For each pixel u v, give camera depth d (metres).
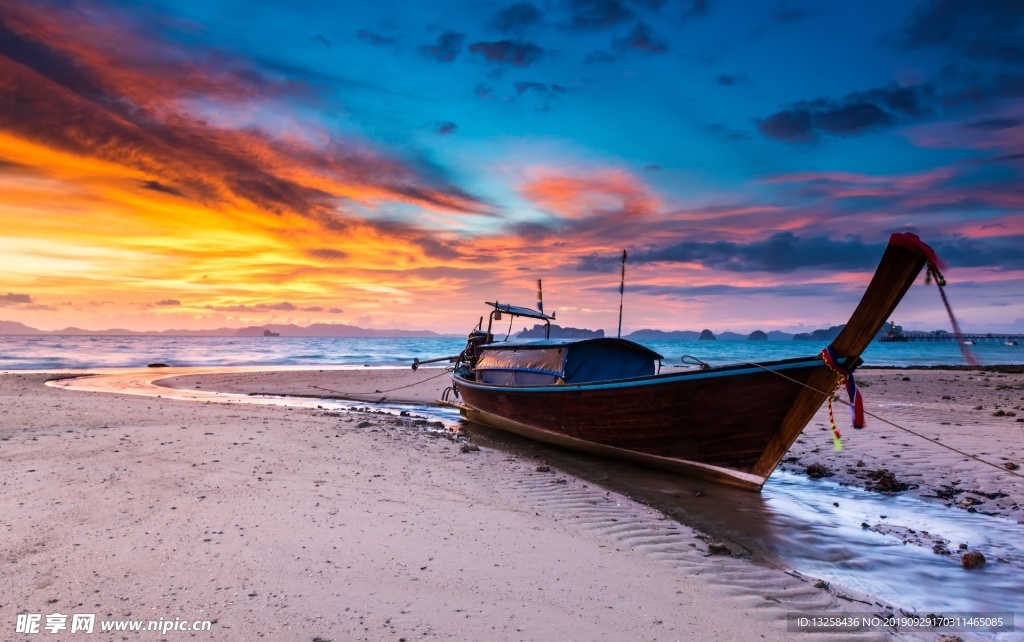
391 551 5.26
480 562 5.16
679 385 9.74
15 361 45.16
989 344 116.44
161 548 4.99
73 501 6.16
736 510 8.09
